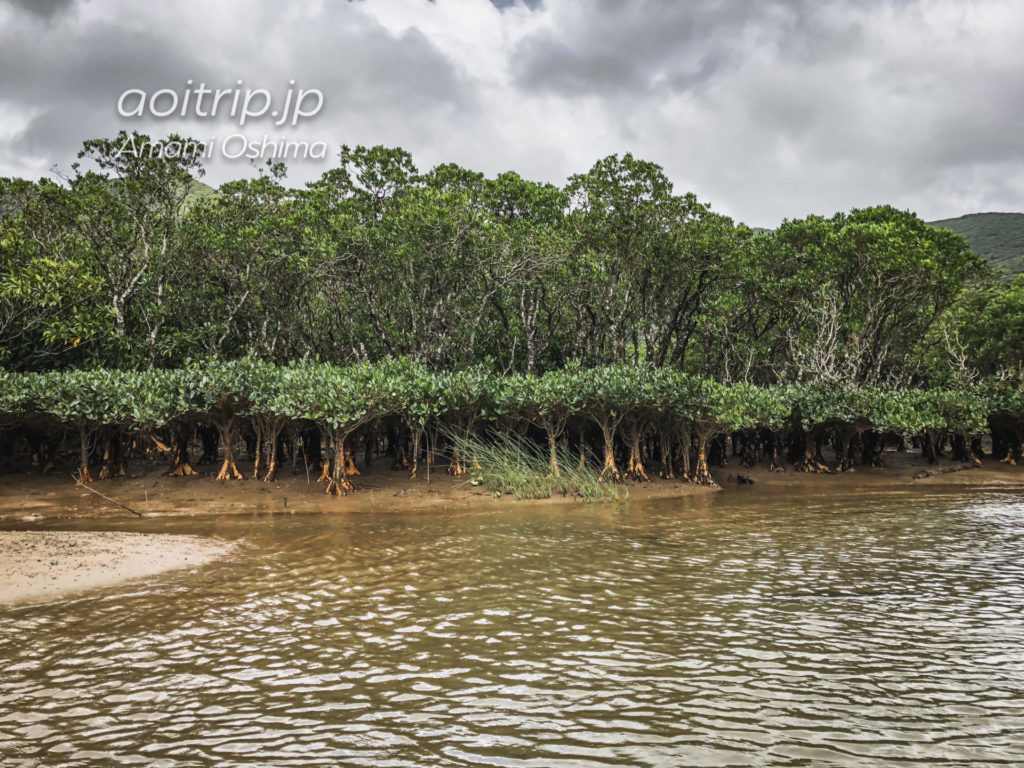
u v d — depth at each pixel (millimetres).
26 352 31094
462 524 21781
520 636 11297
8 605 12914
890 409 32750
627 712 8617
